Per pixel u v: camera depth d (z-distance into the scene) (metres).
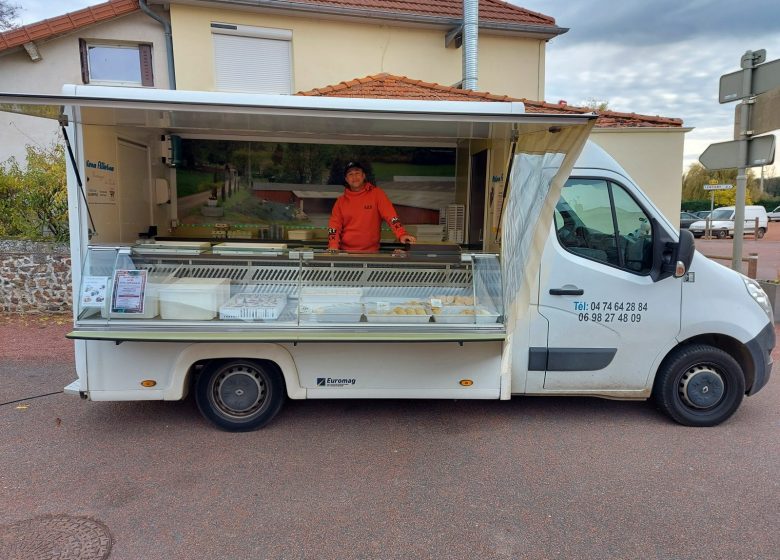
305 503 3.27
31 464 3.70
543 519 3.13
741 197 7.34
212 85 9.84
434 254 4.31
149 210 5.52
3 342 6.65
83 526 3.00
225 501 3.28
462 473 3.65
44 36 9.32
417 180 6.86
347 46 10.33
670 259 4.16
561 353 4.23
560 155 3.76
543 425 4.44
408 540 2.92
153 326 3.79
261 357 4.07
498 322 4.08
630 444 4.10
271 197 6.79
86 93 3.60
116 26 9.69
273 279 4.14
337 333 3.89
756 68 6.80
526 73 11.31
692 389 4.35
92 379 3.97
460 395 4.22
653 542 2.93
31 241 7.86
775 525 3.09
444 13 10.70
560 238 4.18
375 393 4.19
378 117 3.39
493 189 4.93
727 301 4.28
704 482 3.55
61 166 8.53
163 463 3.73
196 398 4.22
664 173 8.85
